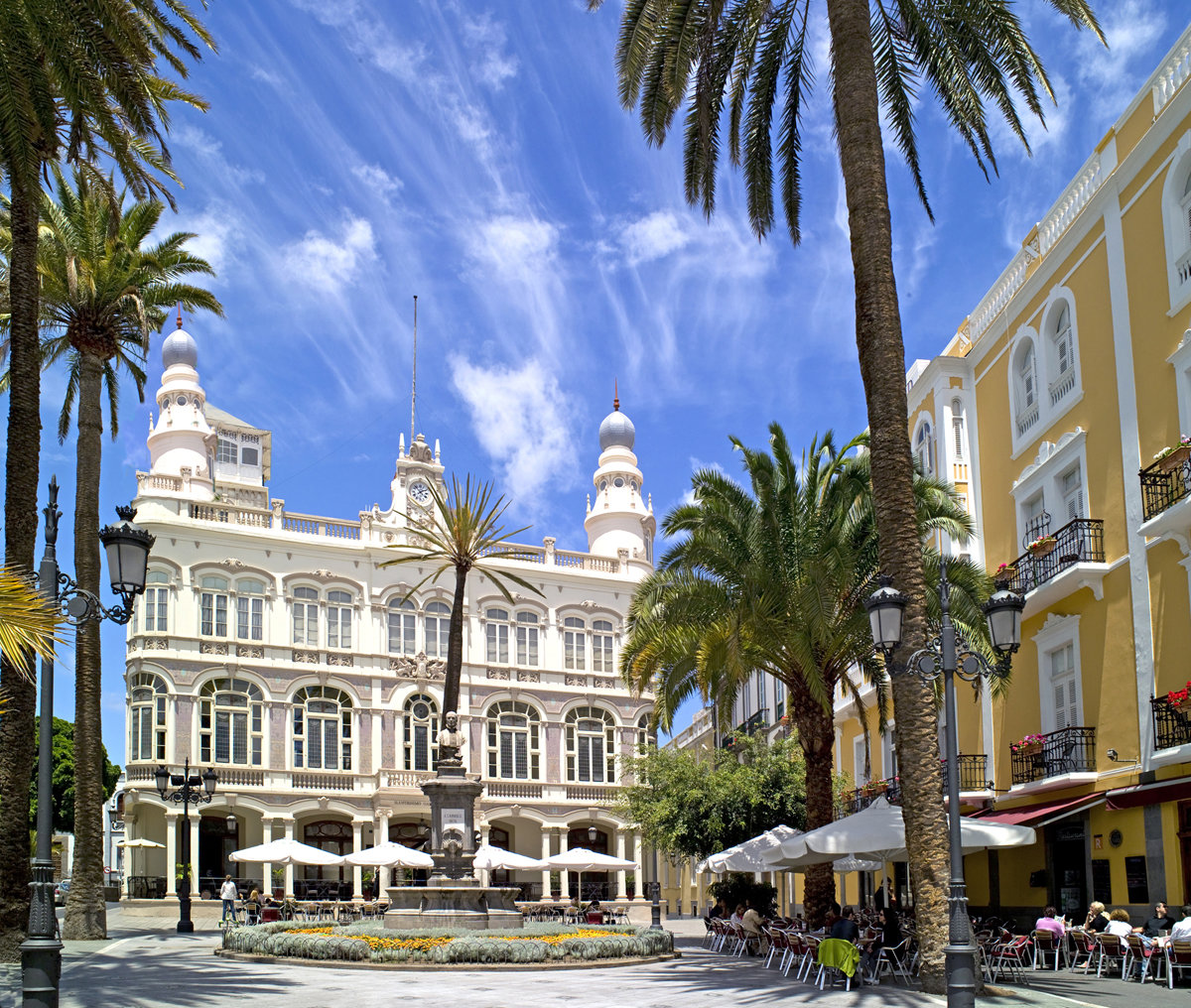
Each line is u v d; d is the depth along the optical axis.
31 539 20.94
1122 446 24.58
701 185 22.62
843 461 25.95
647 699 60.72
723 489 25.39
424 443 58.25
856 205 18.62
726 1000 16.66
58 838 92.62
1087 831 24.88
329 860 39.25
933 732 16.97
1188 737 21.36
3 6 17.88
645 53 21.14
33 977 12.01
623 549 62.97
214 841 51.19
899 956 22.28
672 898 67.31
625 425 67.94
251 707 51.38
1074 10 19.47
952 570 25.36
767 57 21.66
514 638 58.03
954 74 21.88
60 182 30.23
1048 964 22.50
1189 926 18.70
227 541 52.16
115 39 19.89
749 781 36.59
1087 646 25.62
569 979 20.20
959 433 33.47
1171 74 23.62
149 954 26.22
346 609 54.31
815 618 22.94
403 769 53.81
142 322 30.23
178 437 58.06
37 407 21.38
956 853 13.47
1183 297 22.44
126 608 13.74
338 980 19.94
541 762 57.34
